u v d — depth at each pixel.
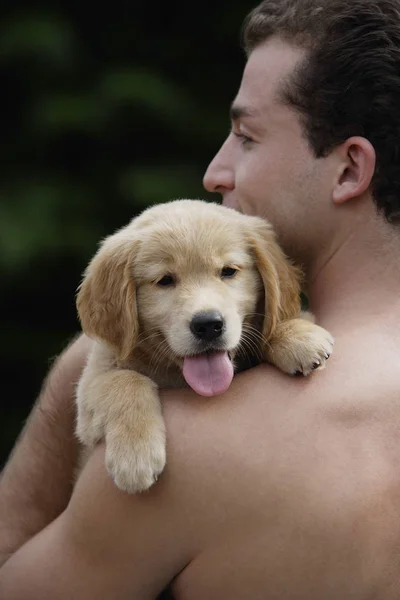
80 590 4.84
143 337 6.24
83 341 6.81
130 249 6.30
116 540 4.75
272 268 5.92
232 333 5.86
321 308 5.69
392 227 5.41
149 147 16.05
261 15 5.98
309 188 5.68
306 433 4.67
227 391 4.97
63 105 15.24
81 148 15.98
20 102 16.11
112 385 5.42
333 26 5.55
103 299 6.30
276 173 5.82
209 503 4.63
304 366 4.95
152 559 4.73
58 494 6.50
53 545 4.96
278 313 5.85
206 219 6.29
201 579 4.69
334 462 4.61
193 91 16.52
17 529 6.41
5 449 15.30
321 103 5.53
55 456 6.52
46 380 6.84
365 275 5.45
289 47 5.77
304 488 4.56
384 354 4.98
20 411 15.58
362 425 4.71
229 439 4.70
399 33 5.41
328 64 5.52
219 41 17.22
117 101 15.27
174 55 16.94
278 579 4.56
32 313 15.88
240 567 4.60
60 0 16.56
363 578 4.54
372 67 5.39
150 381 5.45
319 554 4.53
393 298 5.29
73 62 15.88
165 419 4.94
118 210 15.25
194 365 5.73
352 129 5.45
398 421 4.73
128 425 4.95
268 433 4.70
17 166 15.86
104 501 4.79
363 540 4.54
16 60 15.44
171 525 4.68
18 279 15.08
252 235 6.12
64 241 14.37
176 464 4.71
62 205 15.05
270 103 5.81
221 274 6.18
